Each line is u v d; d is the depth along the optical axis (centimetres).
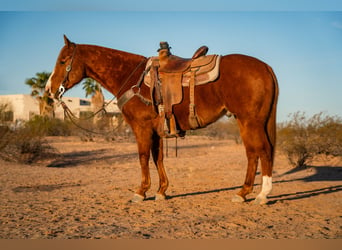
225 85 536
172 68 565
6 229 450
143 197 613
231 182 850
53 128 2875
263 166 550
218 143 2422
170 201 611
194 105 548
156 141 626
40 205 592
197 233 425
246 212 522
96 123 2805
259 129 529
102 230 442
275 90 543
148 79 579
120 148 2023
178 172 1062
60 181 879
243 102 526
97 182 864
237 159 1445
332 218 488
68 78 628
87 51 632
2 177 941
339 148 1259
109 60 627
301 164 1171
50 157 1477
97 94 3400
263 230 435
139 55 632
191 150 1919
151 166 1241
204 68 545
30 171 1074
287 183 819
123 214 524
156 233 427
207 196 654
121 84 622
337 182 820
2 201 628
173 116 563
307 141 1226
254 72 526
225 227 450
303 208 543
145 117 589
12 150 1355
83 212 539
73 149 1948
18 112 4603
